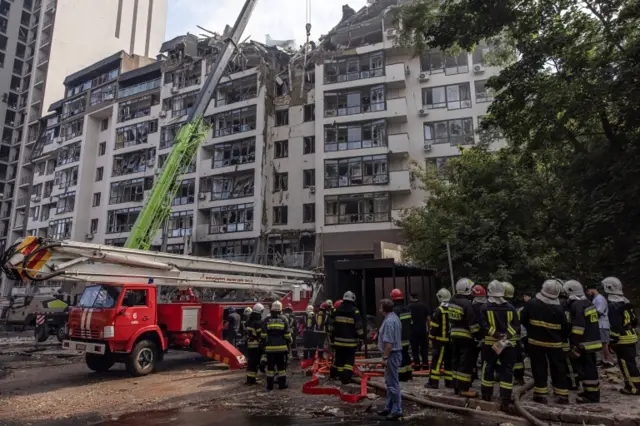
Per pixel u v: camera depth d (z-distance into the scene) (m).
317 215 29.80
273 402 7.57
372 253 28.12
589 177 13.04
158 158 37.59
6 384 10.03
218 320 13.26
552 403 6.52
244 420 6.39
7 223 56.00
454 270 15.38
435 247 15.83
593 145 14.24
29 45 60.81
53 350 16.70
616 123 13.14
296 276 18.11
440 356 7.88
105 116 43.53
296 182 32.38
